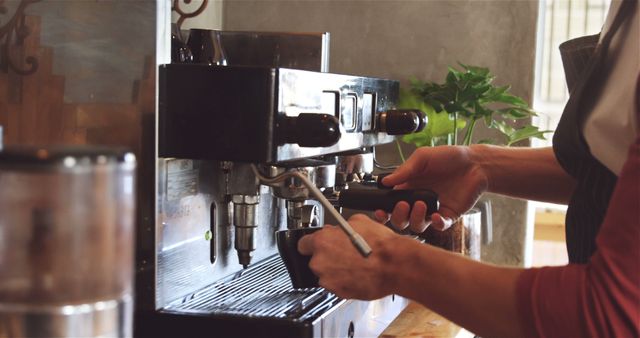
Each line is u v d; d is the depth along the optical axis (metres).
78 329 0.56
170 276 1.06
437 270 0.88
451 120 1.93
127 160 0.58
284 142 1.01
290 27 2.06
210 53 1.34
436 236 1.65
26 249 0.55
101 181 0.56
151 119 1.01
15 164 0.55
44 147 0.59
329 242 0.97
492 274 0.85
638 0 0.91
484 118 1.97
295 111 1.04
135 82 1.01
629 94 0.88
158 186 1.02
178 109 1.01
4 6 1.06
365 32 2.02
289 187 1.12
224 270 1.20
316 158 1.22
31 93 1.06
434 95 1.85
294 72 1.03
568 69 1.14
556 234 3.66
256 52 1.53
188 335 1.00
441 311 0.88
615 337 0.75
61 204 0.55
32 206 0.55
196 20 1.96
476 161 1.30
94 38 1.03
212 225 1.16
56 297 0.56
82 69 1.03
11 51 1.06
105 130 1.03
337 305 1.07
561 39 4.01
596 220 0.96
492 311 0.84
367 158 1.38
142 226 1.02
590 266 0.79
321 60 1.51
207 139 1.01
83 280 0.56
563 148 1.00
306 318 0.99
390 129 1.36
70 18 1.04
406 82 2.01
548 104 4.04
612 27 0.93
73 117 1.04
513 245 2.00
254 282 1.21
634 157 0.76
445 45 1.98
